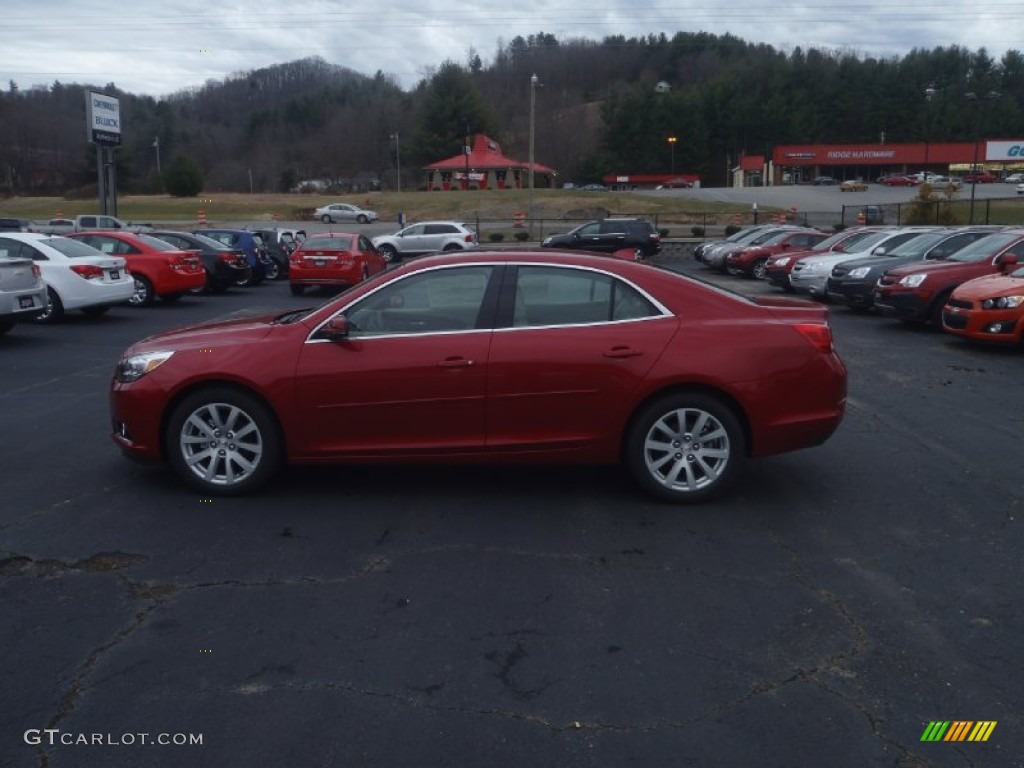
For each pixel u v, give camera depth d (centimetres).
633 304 604
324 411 596
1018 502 625
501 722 356
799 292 2269
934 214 4672
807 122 11762
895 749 341
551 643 419
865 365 1189
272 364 596
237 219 6650
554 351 589
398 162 10150
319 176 12256
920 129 11794
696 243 4184
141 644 419
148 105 12619
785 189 8544
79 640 423
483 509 603
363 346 596
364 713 362
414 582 487
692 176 10700
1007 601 468
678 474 605
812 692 379
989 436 809
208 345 610
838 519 588
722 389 591
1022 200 6141
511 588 480
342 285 2231
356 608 456
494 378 588
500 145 11594
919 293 1477
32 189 10050
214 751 338
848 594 475
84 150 10106
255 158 11831
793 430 603
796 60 12488
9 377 1086
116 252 1889
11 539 550
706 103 11662
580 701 371
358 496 629
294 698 373
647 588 480
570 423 595
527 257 614
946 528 574
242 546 538
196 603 462
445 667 397
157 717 361
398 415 595
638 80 12794
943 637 428
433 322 601
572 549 534
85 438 795
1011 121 11725
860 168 10356
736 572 502
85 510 602
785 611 454
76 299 1557
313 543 543
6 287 1280
